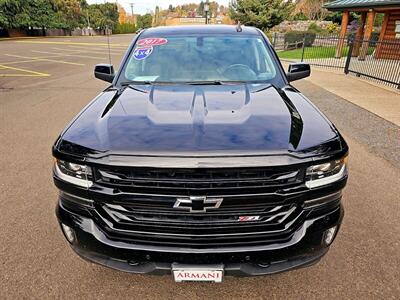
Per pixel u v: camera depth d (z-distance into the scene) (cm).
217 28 353
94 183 182
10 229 297
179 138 182
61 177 192
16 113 697
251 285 235
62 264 255
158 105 227
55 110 724
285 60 1698
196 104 226
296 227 185
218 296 226
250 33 344
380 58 1259
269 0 3055
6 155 467
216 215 176
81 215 193
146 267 190
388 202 341
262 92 256
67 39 4203
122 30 7362
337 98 824
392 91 916
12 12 4238
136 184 174
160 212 178
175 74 301
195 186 170
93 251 194
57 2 5266
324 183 184
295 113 217
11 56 1995
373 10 1627
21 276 243
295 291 230
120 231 185
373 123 612
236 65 307
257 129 190
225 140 179
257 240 182
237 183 171
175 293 229
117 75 308
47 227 300
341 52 1733
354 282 237
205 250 180
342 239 282
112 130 194
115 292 230
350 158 452
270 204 176
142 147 176
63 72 1351
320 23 3975
